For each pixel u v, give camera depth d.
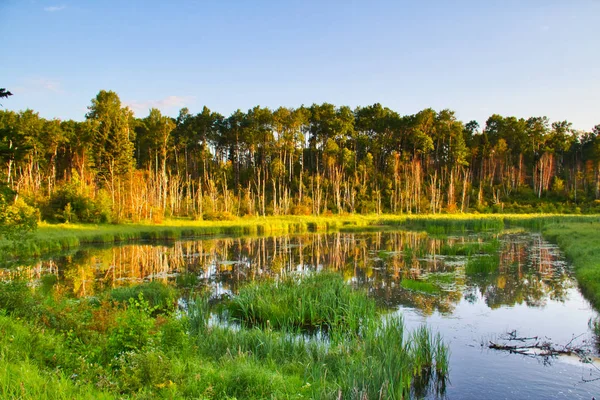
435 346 10.66
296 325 12.74
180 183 82.81
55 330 8.77
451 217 62.84
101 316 8.88
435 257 26.11
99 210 49.69
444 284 18.22
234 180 87.44
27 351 6.99
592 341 11.12
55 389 5.46
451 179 80.75
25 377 5.65
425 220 55.78
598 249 22.30
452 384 8.75
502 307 14.50
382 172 89.94
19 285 10.67
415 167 83.69
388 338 10.05
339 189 80.06
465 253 27.27
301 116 85.31
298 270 22.41
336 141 91.62
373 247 32.91
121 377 6.44
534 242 32.94
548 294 16.16
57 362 6.89
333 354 9.61
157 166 80.69
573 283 17.92
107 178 62.50
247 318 13.26
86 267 24.02
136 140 85.00
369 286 18.03
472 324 12.69
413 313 13.89
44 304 10.98
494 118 98.44
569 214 63.75
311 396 7.27
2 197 12.51
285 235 44.50
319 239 39.84
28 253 28.16
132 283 19.25
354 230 49.75
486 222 47.91
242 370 7.73
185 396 6.64
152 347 7.66
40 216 46.16
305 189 79.31
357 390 7.39
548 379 8.93
